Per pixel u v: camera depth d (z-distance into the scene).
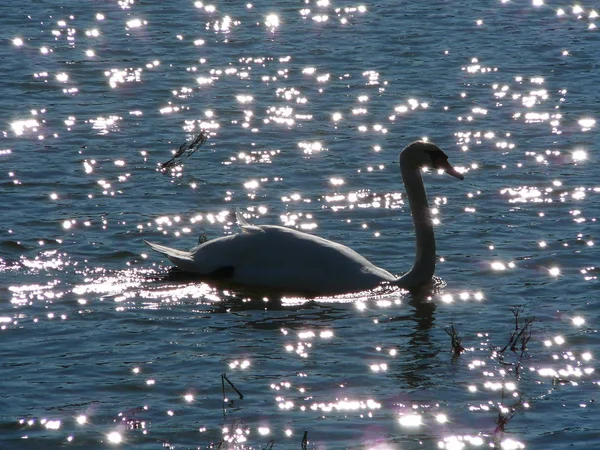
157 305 14.29
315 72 27.52
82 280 15.02
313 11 34.47
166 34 31.39
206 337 13.27
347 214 17.97
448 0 36.19
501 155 21.23
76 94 25.27
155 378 12.04
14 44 29.72
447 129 22.98
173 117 23.59
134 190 18.83
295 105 24.66
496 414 11.33
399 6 35.16
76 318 13.75
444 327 13.66
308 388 11.88
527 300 14.50
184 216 17.66
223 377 11.77
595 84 26.64
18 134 22.02
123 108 24.20
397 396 11.70
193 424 11.02
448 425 11.08
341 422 11.10
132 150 21.12
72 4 34.72
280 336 13.35
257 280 15.05
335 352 12.87
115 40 30.48
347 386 11.94
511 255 16.11
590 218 17.64
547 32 31.91
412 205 15.05
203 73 27.31
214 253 15.35
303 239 15.22
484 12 34.41
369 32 31.81
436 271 15.58
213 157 20.84
